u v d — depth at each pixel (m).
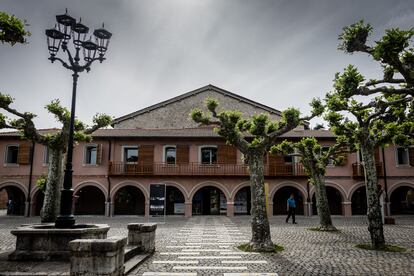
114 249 6.74
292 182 28.36
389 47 9.05
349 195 28.41
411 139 15.18
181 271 8.52
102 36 11.66
